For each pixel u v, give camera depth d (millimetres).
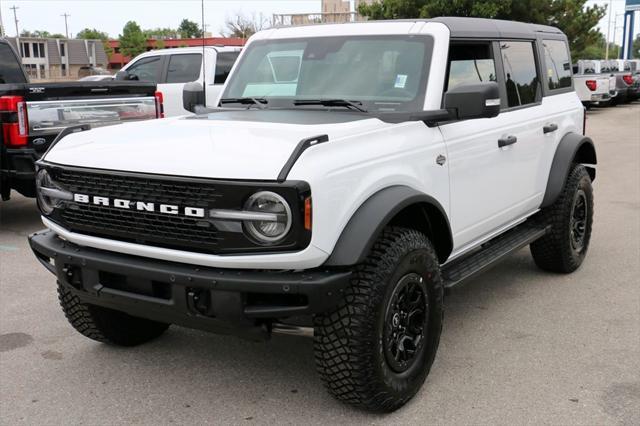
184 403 3717
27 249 7020
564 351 4340
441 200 4023
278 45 4809
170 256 3232
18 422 3529
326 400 3727
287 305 3125
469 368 4102
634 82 29594
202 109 4645
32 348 4469
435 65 4152
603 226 7816
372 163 3416
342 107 4207
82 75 54875
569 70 6270
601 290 5547
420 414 3562
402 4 23766
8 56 8805
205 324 3250
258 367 4152
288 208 3002
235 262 3092
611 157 13828
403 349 3562
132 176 3268
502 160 4727
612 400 3686
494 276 5973
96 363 4234
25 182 7246
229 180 3049
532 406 3631
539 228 5559
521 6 23406
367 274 3289
